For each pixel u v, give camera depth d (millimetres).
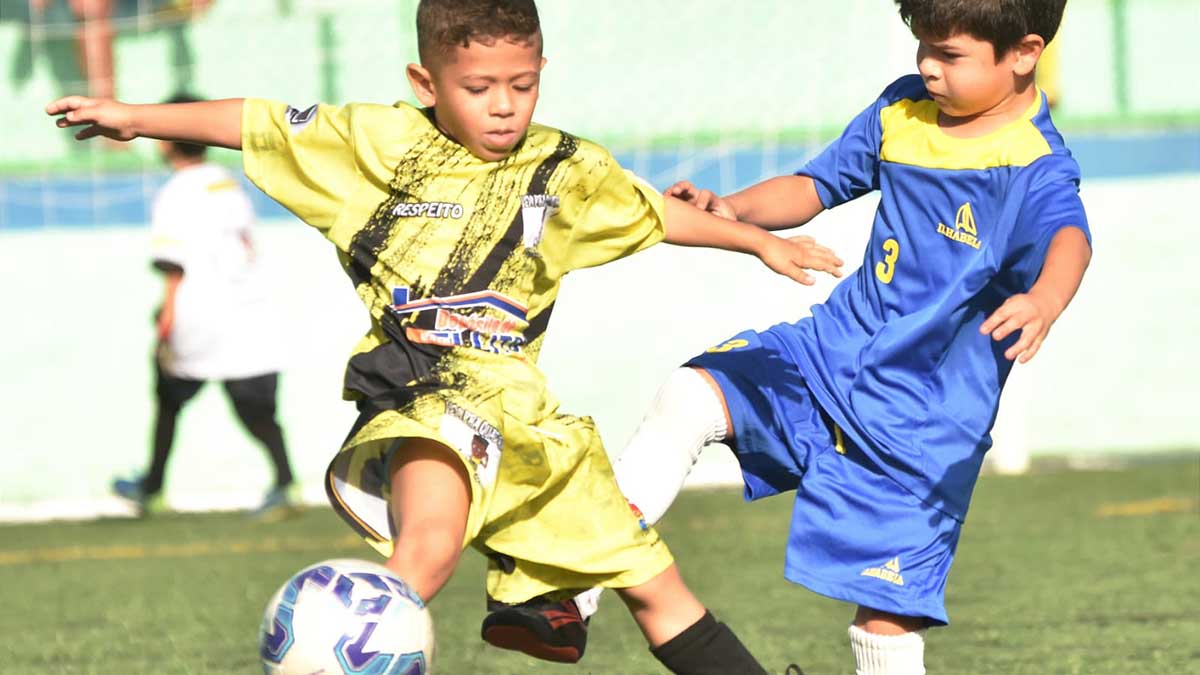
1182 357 43875
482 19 11289
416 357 11781
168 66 55375
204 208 32562
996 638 18234
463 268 11867
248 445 41312
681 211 12703
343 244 12008
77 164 53031
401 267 11875
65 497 37312
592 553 11789
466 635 19141
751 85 51344
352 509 11688
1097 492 32438
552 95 51969
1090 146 53375
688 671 12023
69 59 54469
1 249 49719
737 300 45875
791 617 19969
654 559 11938
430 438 11055
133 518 34250
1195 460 37562
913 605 12695
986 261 12703
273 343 33094
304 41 55219
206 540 30094
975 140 12859
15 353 44844
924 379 13094
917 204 13148
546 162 12062
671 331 44656
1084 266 11539
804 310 45531
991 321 10789
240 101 12352
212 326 32594
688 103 51250
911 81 13859
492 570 12219
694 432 13109
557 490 11867
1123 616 19500
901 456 12891
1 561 28000
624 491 12875
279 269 46438
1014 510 30141
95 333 45781
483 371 11719
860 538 12898
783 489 13641
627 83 51812
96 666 17875
